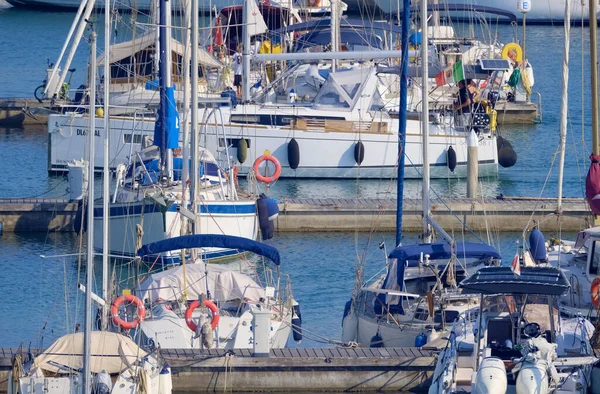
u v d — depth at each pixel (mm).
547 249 105125
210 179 125938
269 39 191750
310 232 133000
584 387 70812
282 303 95062
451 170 156750
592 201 104938
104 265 84812
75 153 157750
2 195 147000
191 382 84562
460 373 75312
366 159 157250
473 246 93062
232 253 119438
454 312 89438
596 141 108562
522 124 193500
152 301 92938
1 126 194875
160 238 115500
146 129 153750
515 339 75000
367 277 114125
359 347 87250
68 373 75812
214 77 178750
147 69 172250
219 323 88938
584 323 82188
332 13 174375
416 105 163375
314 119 158625
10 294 107375
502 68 170125
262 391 84938
